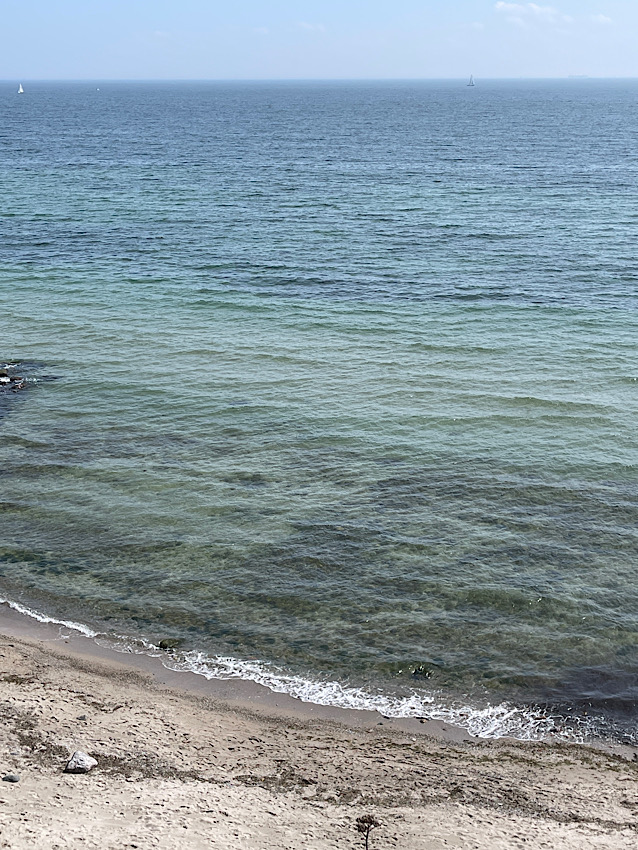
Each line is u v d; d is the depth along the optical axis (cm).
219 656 1644
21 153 11600
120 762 1273
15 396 2953
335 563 1962
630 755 1384
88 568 1941
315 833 1093
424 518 2161
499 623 1748
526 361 3344
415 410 2850
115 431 2678
